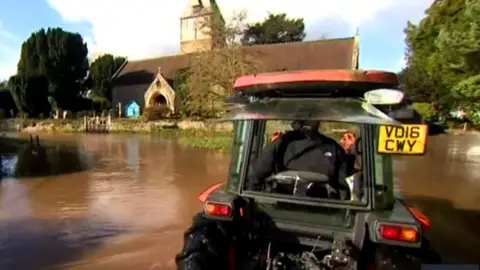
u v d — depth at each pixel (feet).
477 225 21.62
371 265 9.46
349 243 9.69
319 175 10.32
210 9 194.08
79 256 17.54
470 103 59.47
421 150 8.86
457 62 47.11
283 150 10.81
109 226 22.21
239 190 10.82
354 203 9.65
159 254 17.75
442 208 25.45
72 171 44.16
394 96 8.57
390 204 9.77
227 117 10.19
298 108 9.38
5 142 86.63
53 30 174.50
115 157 58.18
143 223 22.84
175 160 53.93
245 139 10.94
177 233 20.88
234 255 10.46
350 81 8.90
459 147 63.57
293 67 136.56
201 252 9.55
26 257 17.38
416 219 9.26
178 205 27.22
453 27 49.06
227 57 89.25
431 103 99.60
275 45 147.54
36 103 157.38
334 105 9.18
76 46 178.60
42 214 24.99
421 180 35.65
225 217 10.16
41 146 77.87
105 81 204.95
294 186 10.36
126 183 36.17
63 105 176.65
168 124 123.24
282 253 10.41
